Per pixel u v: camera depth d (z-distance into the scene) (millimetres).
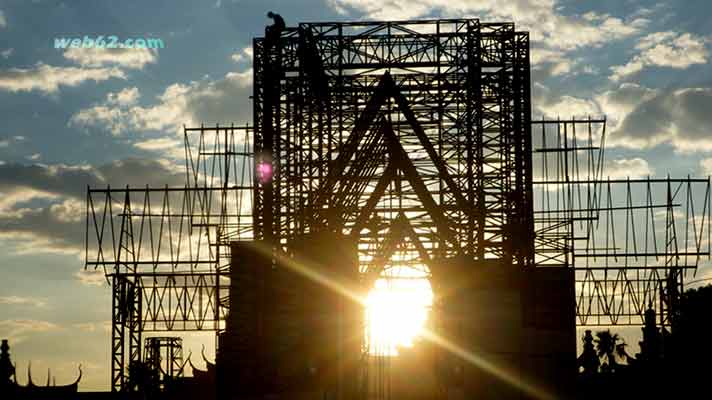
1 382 129875
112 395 99688
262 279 96250
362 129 98500
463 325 95312
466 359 94812
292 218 98188
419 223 101438
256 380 94688
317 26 98000
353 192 99500
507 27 98000
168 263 99188
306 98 97250
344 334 96000
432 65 97438
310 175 96812
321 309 95688
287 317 95750
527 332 94688
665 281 100688
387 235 101750
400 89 97938
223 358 95438
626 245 100938
